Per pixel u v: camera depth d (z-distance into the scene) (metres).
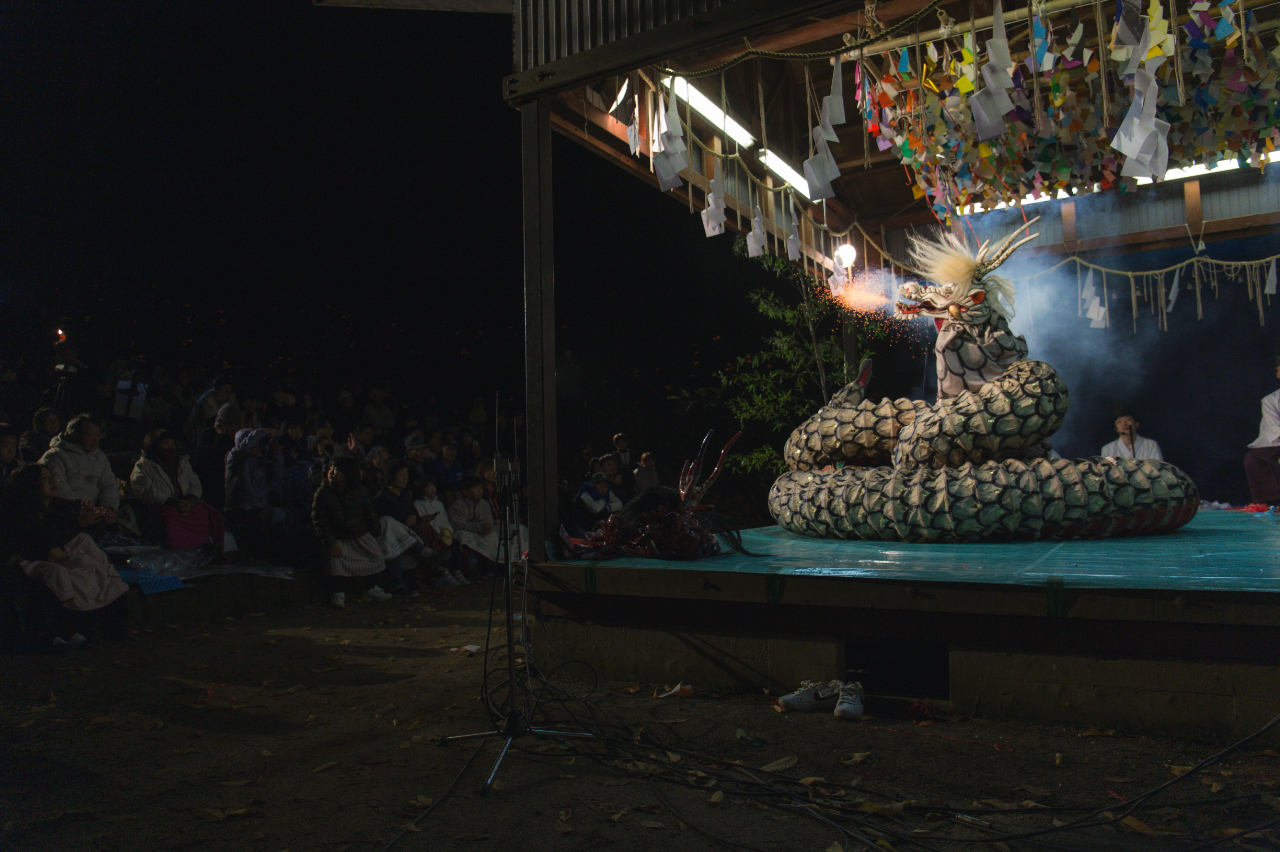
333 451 9.36
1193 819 2.29
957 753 2.86
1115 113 4.27
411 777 2.76
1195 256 7.70
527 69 4.21
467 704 3.68
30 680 4.39
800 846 2.19
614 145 5.01
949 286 5.01
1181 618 2.84
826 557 4.08
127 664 4.74
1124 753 2.80
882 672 4.06
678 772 2.74
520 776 2.74
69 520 5.45
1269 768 2.61
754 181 6.57
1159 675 2.95
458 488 9.59
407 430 10.85
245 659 4.89
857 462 5.54
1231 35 3.66
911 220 7.91
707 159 5.92
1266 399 7.68
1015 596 3.10
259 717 3.62
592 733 3.10
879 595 3.34
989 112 3.59
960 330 4.99
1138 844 2.15
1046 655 3.13
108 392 10.23
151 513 6.97
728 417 14.52
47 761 3.02
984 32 5.03
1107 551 3.90
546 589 4.07
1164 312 8.23
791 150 6.74
